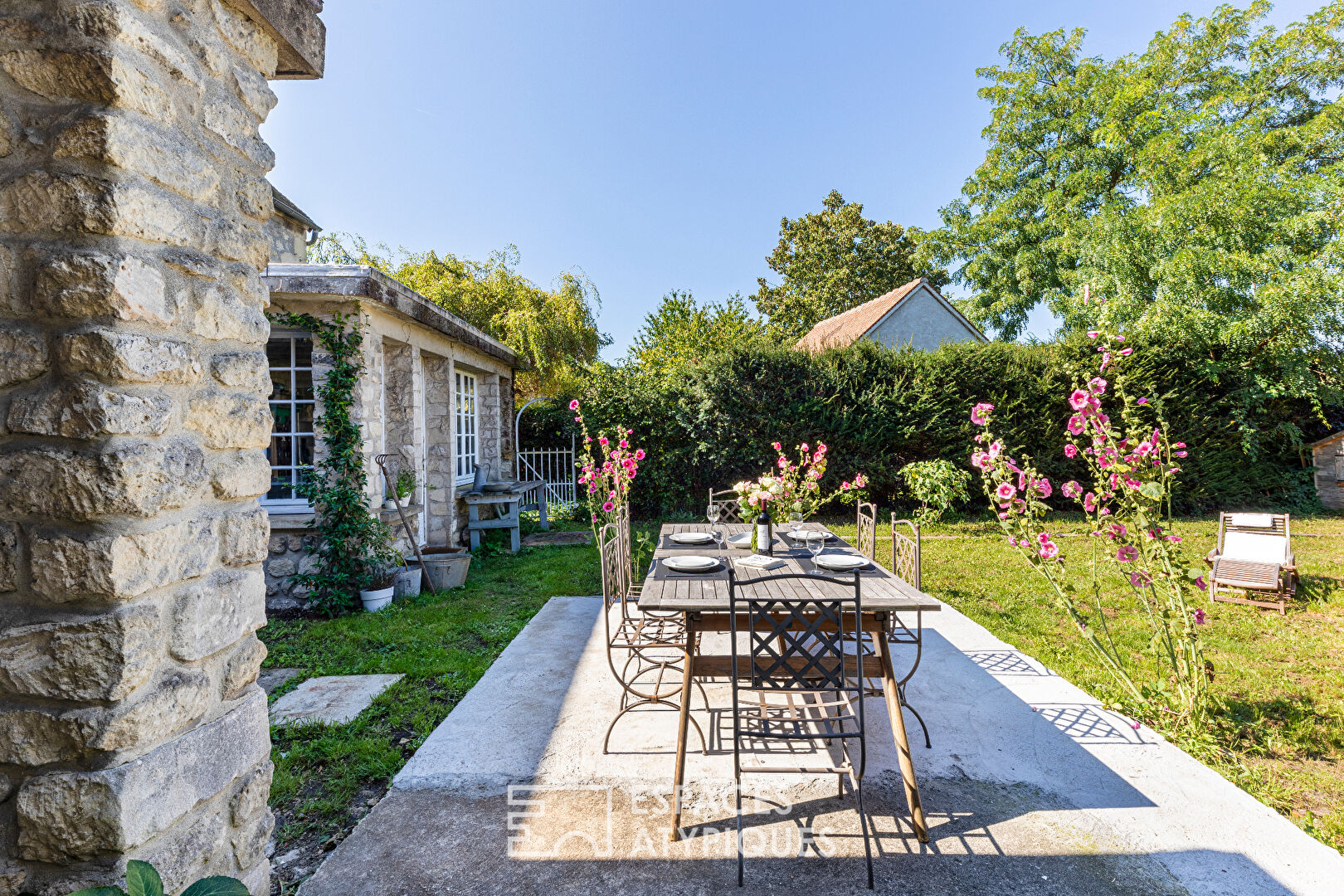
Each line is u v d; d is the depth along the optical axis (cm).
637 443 1053
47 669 120
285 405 546
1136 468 331
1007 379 1022
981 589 580
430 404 755
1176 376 1016
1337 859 210
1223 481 1020
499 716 318
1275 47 1449
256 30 176
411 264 1350
